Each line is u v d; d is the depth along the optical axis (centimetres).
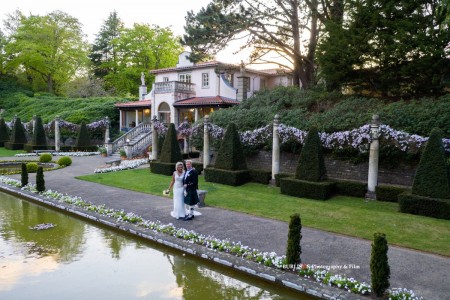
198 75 3266
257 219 1089
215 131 1908
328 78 1894
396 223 1026
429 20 1556
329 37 1839
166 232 959
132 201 1353
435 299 578
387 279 589
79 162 2627
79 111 3859
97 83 5094
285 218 1098
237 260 757
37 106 4559
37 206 1396
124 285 703
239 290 688
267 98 2212
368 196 1345
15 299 639
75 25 5425
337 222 1046
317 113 1788
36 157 2959
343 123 1565
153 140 2322
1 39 5503
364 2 1702
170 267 799
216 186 1631
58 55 5297
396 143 1341
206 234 941
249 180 1716
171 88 3156
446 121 1323
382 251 586
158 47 5131
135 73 4903
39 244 941
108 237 1008
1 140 3850
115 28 6006
